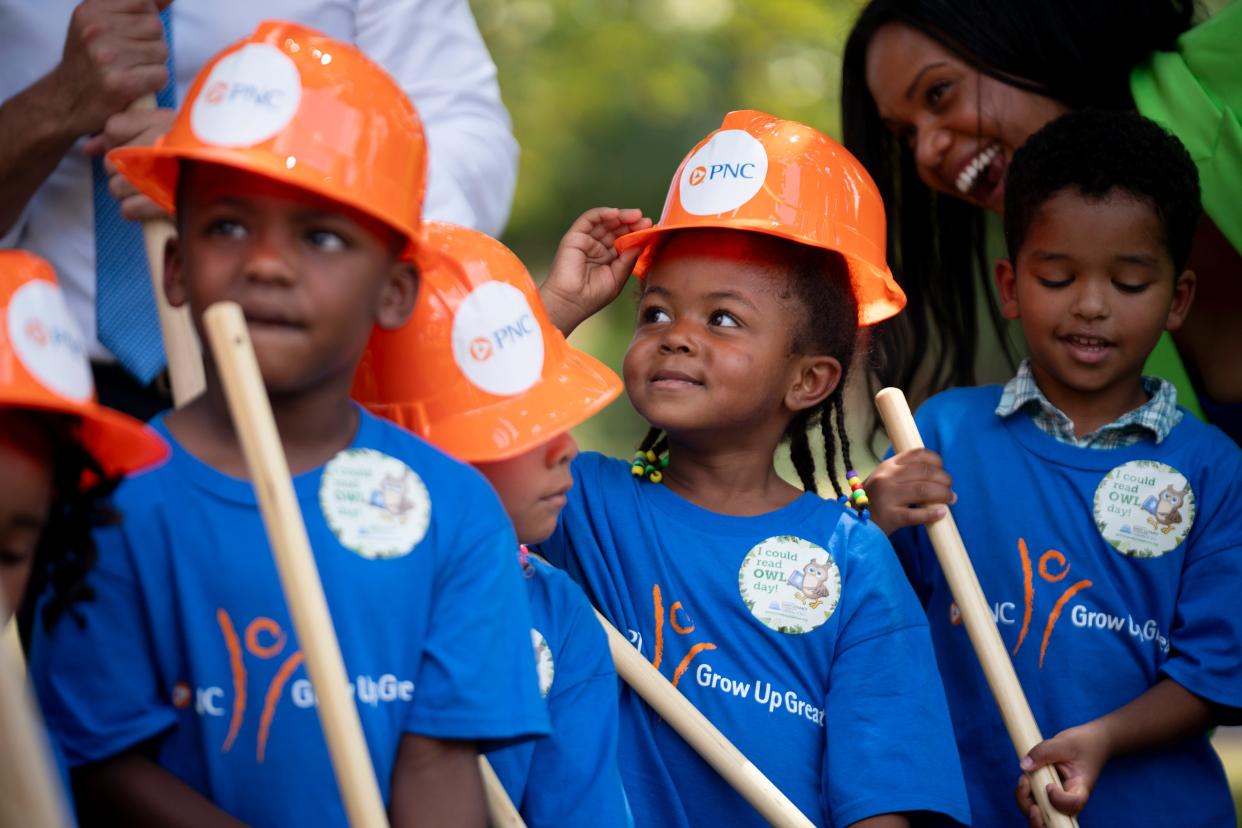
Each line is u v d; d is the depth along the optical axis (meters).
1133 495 5.55
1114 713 5.36
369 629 3.71
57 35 5.14
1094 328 5.51
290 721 3.66
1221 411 6.45
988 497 5.67
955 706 5.64
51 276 3.45
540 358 4.59
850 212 5.37
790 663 5.04
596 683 4.67
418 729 3.75
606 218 5.64
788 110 16.91
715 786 4.93
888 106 6.66
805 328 5.25
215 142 3.67
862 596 5.08
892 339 7.02
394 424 4.05
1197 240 6.29
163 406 5.07
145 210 4.50
